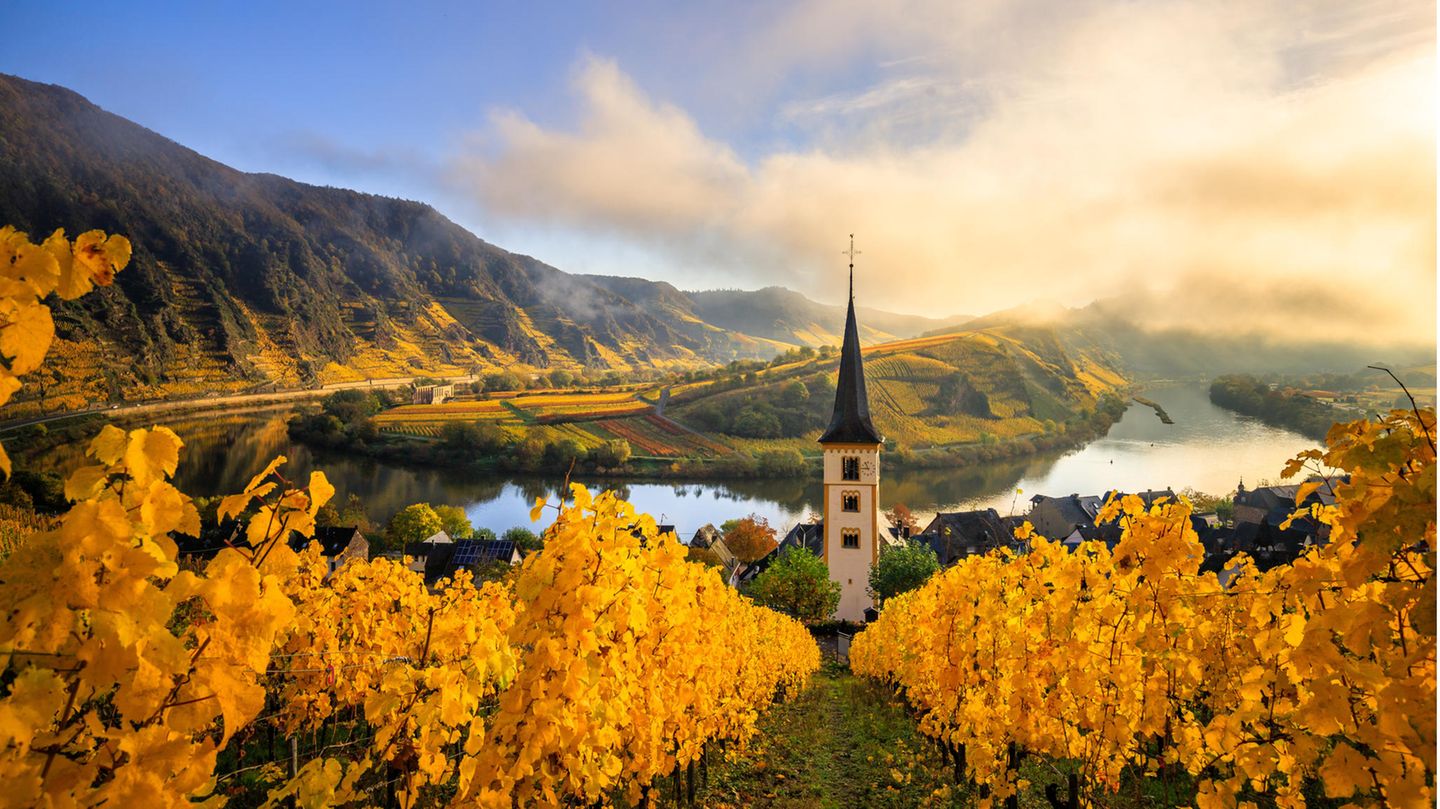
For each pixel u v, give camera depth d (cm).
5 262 199
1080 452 12406
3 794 202
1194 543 559
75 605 210
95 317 16538
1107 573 650
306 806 398
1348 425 324
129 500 224
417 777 520
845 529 4672
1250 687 531
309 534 280
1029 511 7175
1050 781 1035
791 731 1672
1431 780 318
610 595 513
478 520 8188
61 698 205
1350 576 329
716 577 1041
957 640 1002
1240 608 557
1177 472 9275
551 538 530
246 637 248
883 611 2130
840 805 1114
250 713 244
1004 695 832
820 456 12500
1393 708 324
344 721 1089
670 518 8912
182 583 236
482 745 495
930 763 1276
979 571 975
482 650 500
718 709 1161
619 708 559
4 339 197
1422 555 313
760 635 1802
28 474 2978
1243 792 782
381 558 1123
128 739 224
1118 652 629
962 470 11525
